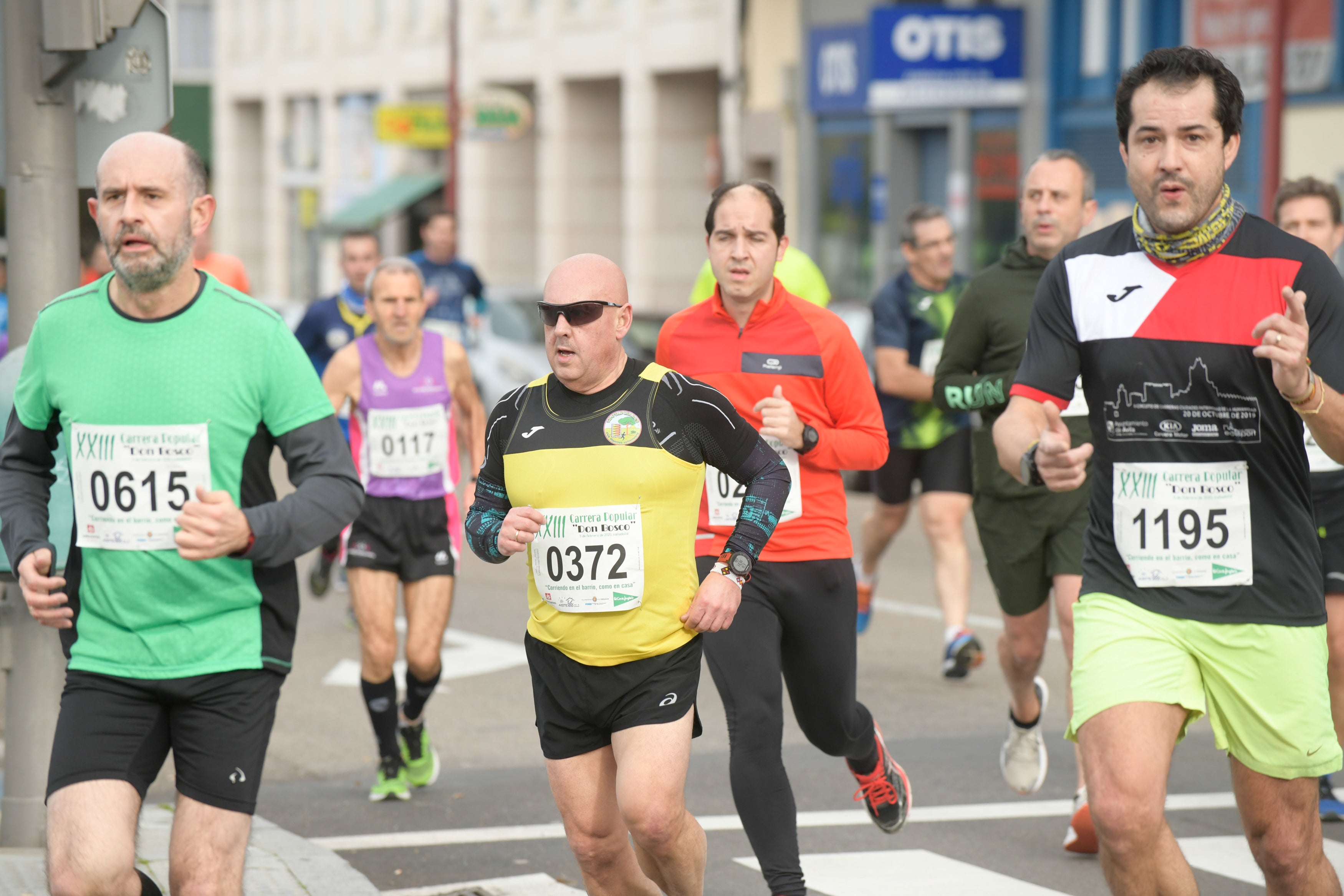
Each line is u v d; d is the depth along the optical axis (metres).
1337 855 20.00
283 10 162.12
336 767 25.61
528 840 21.20
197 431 13.44
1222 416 13.82
